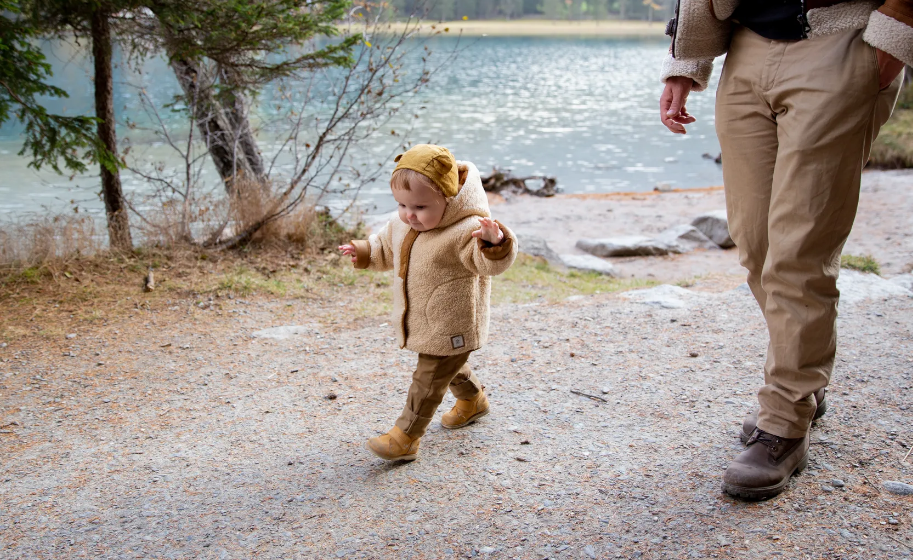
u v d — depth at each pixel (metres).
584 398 3.56
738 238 2.69
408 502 2.69
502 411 3.46
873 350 3.88
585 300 5.30
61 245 6.01
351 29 6.63
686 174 16.88
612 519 2.48
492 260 2.54
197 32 6.12
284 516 2.64
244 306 5.48
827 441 2.89
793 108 2.36
